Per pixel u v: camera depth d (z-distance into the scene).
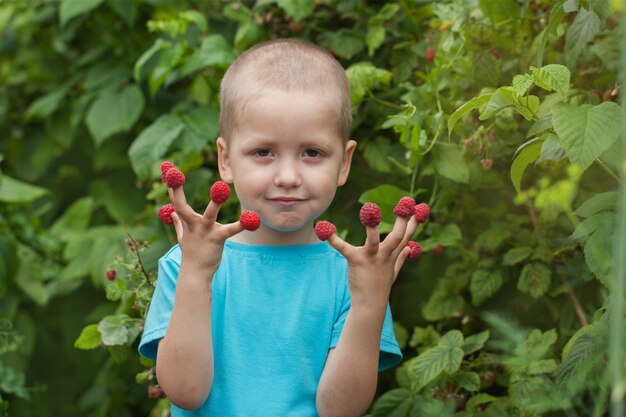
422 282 2.69
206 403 1.66
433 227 2.38
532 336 2.10
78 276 3.17
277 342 1.67
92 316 3.29
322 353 1.69
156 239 2.75
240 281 1.71
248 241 1.76
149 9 3.40
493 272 2.37
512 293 2.43
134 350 3.10
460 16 2.31
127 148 3.48
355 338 1.59
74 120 3.39
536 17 2.30
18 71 3.87
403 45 2.61
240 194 1.67
